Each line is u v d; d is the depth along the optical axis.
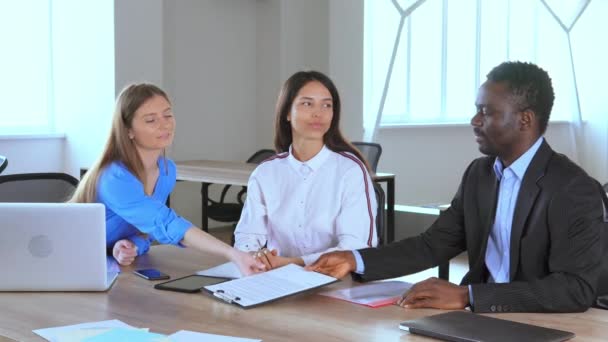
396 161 8.41
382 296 2.11
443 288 2.03
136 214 2.56
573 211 2.04
